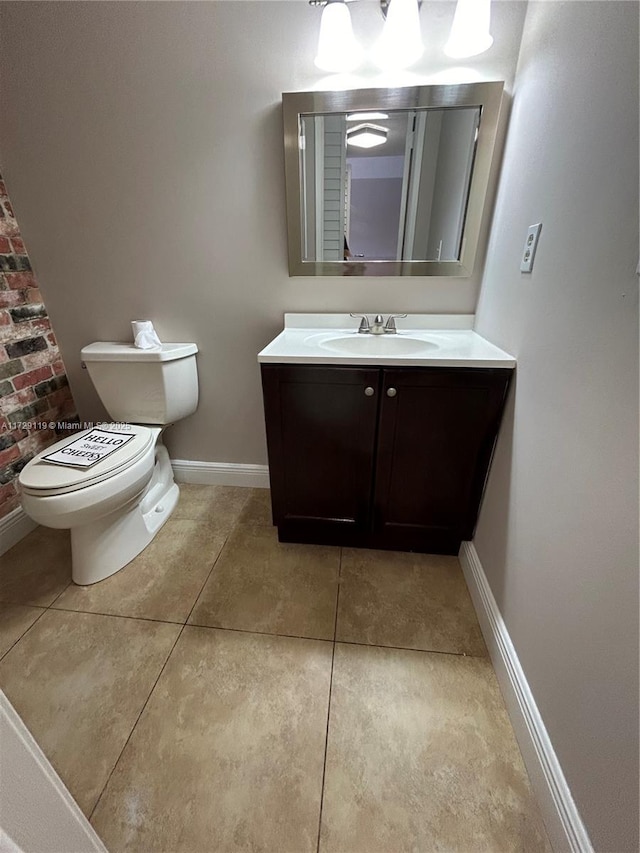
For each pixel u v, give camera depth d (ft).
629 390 2.07
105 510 4.18
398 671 3.60
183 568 4.79
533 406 3.24
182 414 5.64
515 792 2.78
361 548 5.08
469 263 4.68
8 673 3.58
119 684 3.49
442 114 4.14
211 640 3.89
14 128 4.55
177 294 5.30
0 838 1.38
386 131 4.25
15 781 1.46
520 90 3.78
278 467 4.57
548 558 2.84
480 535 4.39
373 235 4.69
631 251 2.09
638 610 1.91
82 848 1.90
